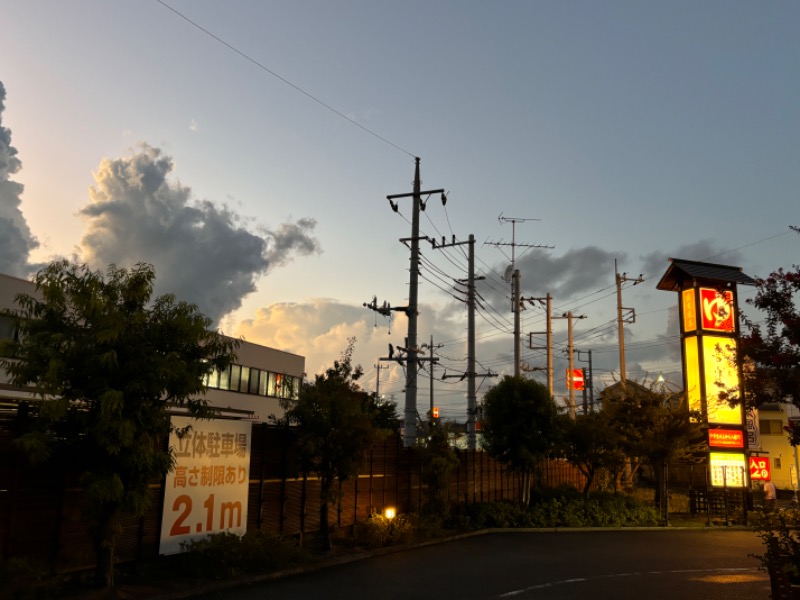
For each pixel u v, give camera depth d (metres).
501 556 17.17
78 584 10.44
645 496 32.81
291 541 15.30
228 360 11.44
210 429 13.80
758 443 32.28
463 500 25.02
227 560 12.64
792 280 9.98
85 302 10.12
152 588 10.95
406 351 24.62
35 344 9.92
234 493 14.32
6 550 9.79
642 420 28.67
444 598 11.54
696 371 31.97
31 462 9.34
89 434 10.13
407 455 22.34
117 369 10.05
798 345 9.95
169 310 11.09
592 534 23.61
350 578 13.20
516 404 26.11
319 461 16.47
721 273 32.97
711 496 30.25
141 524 12.05
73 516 10.86
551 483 33.53
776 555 9.86
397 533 18.27
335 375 16.88
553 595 12.04
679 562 16.73
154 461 10.51
